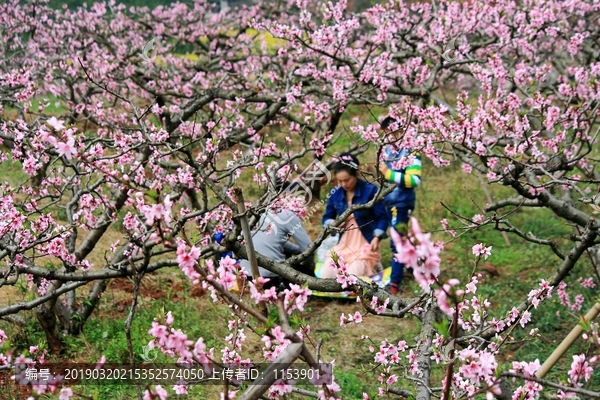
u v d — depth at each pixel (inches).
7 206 169.0
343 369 203.6
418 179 251.9
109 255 264.1
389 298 146.8
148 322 210.2
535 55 303.7
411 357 143.5
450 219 346.6
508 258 301.0
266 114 266.7
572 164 200.8
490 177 193.6
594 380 196.1
